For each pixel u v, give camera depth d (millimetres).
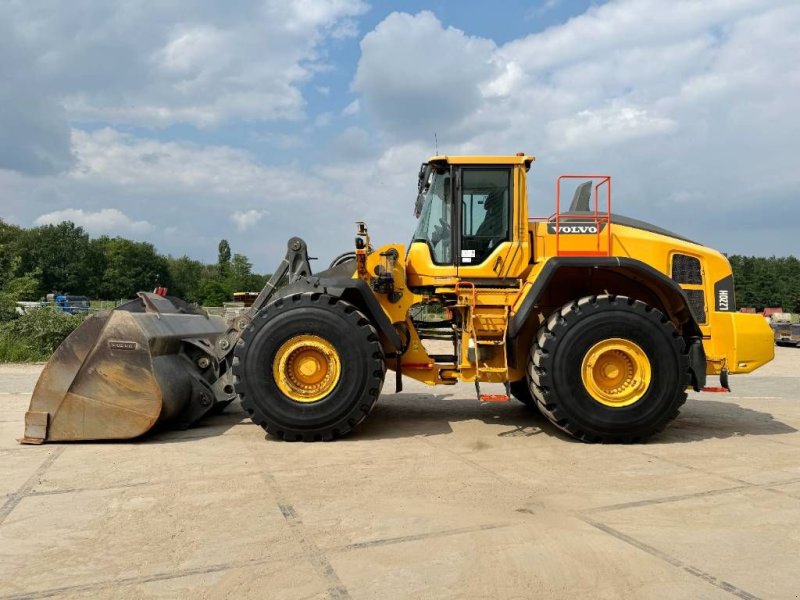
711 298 5898
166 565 2777
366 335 5348
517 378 5895
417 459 4742
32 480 4078
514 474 4328
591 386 5328
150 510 3504
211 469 4395
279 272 6113
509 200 6008
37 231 87438
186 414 5828
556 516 3457
